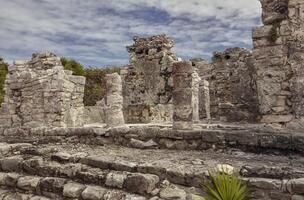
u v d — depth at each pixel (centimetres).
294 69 684
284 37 700
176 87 763
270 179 458
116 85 1026
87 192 529
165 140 731
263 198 447
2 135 1012
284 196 432
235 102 1557
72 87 1409
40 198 577
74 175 581
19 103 1489
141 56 1923
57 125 1338
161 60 1856
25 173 647
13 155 725
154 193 493
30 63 1620
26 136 951
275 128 681
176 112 750
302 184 420
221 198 424
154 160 591
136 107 1573
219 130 689
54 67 1484
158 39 1875
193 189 488
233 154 634
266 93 715
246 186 457
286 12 709
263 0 741
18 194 605
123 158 615
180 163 559
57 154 661
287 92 692
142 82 1900
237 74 1592
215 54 1683
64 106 1354
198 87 1474
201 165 541
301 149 575
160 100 1830
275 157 587
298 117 673
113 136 801
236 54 1623
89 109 1750
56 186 575
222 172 452
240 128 748
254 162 548
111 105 1013
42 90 1386
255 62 733
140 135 761
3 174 651
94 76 3212
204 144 684
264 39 721
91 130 831
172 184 509
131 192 509
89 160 607
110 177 536
